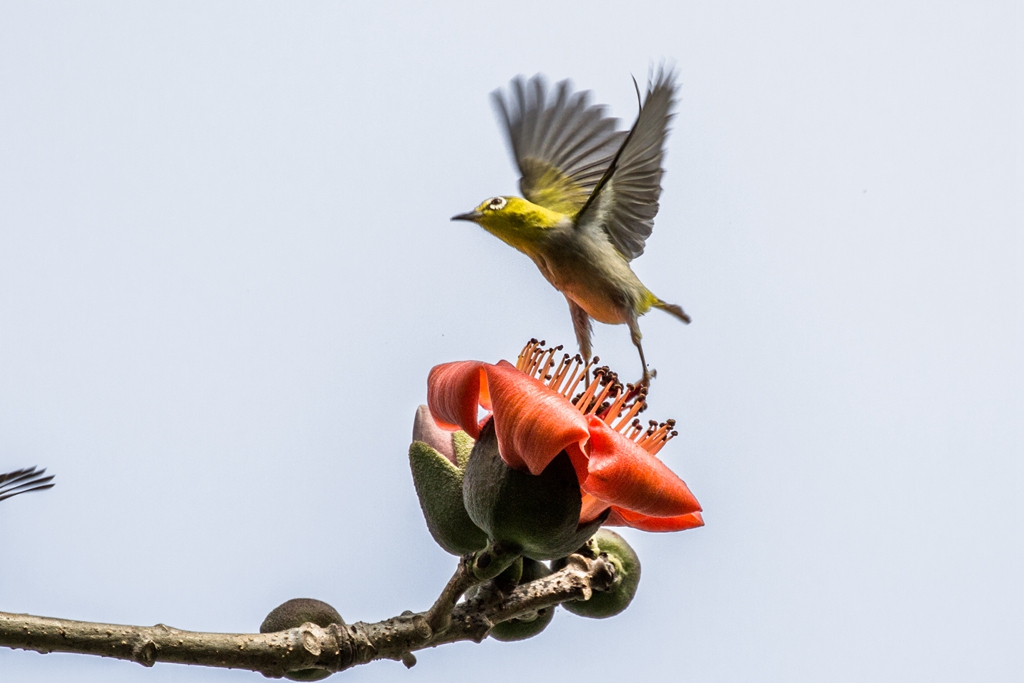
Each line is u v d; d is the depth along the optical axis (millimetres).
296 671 4688
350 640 4715
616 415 5441
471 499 5090
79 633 4348
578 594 5375
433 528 5500
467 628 5066
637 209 10516
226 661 4508
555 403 4777
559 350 5547
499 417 4836
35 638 4285
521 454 4773
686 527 5289
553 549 4977
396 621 4867
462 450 5578
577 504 4922
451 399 5176
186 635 4477
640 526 5293
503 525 4934
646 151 10242
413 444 5609
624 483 4770
